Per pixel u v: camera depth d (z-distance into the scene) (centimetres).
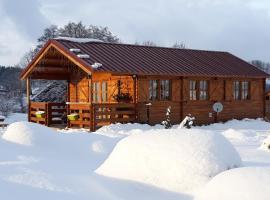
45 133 889
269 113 2486
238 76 2259
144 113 1981
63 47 1936
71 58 1902
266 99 2522
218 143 596
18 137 858
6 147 807
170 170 560
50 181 523
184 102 2105
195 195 517
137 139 617
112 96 2091
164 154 577
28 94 2258
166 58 2222
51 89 2806
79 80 2323
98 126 1906
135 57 2097
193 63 2261
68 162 738
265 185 438
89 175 591
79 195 488
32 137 857
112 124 1875
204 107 2188
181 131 623
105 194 508
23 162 659
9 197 457
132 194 527
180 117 2095
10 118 3466
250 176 455
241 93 2355
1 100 4122
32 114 2253
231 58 2570
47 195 475
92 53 1991
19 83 5084
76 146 879
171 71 2031
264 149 1110
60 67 2273
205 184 533
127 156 598
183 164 561
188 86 2128
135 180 566
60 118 2186
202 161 564
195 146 582
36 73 2256
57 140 880
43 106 2158
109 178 580
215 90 2230
